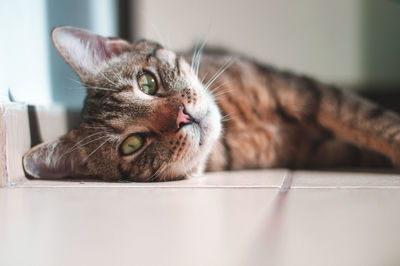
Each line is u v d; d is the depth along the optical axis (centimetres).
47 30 36
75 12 41
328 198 20
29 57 33
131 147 29
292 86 34
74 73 34
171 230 16
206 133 29
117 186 25
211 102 30
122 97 29
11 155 27
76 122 39
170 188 24
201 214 18
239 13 54
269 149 34
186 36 53
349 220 17
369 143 32
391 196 20
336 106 33
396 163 30
